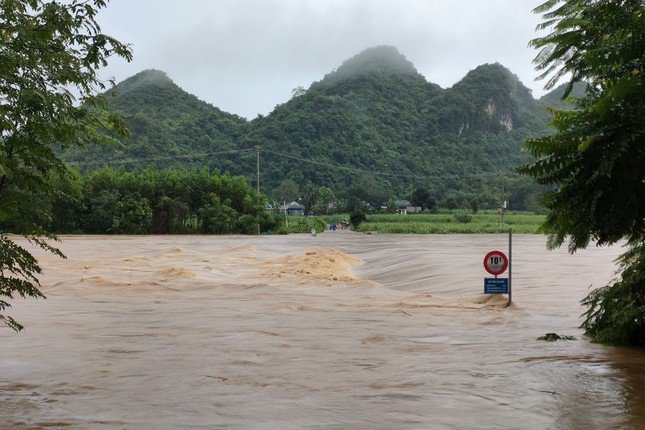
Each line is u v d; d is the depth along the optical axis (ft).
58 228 201.87
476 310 37.47
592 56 19.36
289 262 82.17
